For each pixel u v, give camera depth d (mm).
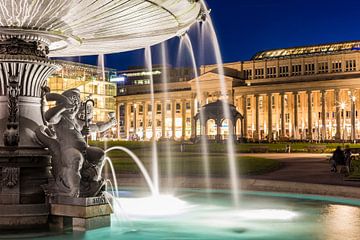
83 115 10320
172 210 11672
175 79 126562
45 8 8930
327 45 115125
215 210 11672
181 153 46156
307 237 8305
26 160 9672
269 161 28719
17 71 10078
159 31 11305
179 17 10500
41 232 8953
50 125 9594
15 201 9406
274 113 111750
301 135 108062
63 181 9172
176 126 120250
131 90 131125
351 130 95500
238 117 68062
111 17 9773
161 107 121250
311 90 100375
